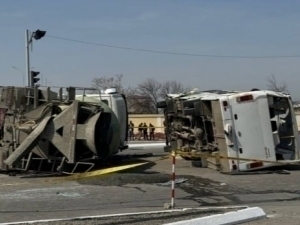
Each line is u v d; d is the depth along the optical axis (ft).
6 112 58.39
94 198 40.24
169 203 36.76
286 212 32.58
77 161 54.70
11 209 35.81
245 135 53.31
